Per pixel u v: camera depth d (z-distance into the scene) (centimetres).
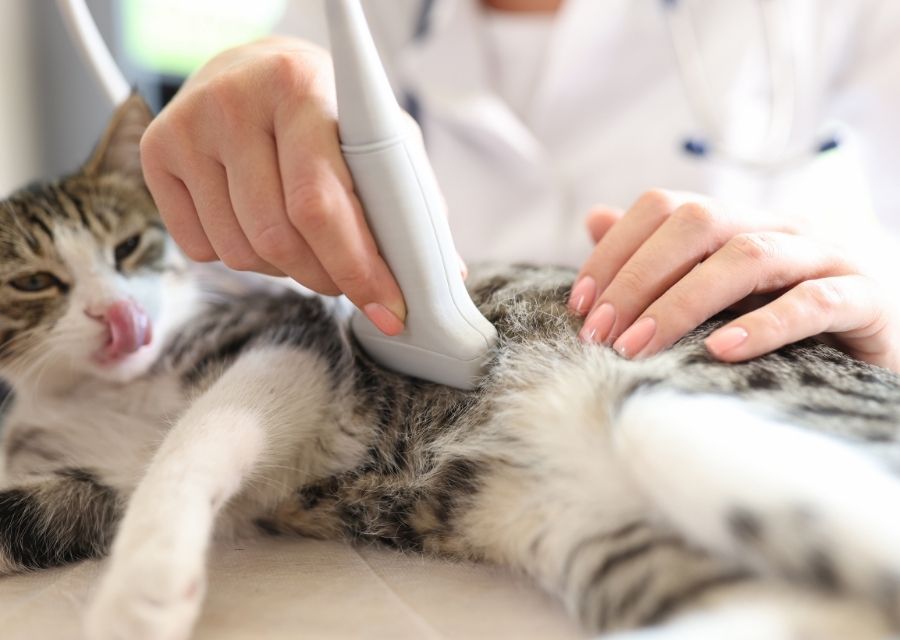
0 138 182
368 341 74
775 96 121
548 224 137
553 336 77
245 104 62
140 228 102
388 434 81
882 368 74
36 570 73
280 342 92
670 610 55
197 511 62
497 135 137
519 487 72
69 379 95
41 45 196
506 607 60
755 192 135
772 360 69
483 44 157
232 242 66
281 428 80
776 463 56
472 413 76
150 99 197
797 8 130
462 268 68
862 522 51
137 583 53
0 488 79
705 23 141
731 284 70
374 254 60
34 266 94
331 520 80
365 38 54
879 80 135
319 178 57
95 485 81
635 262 74
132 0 195
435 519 76
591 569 62
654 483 60
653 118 141
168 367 94
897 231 134
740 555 55
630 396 66
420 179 59
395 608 59
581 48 143
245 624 55
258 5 207
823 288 72
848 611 50
